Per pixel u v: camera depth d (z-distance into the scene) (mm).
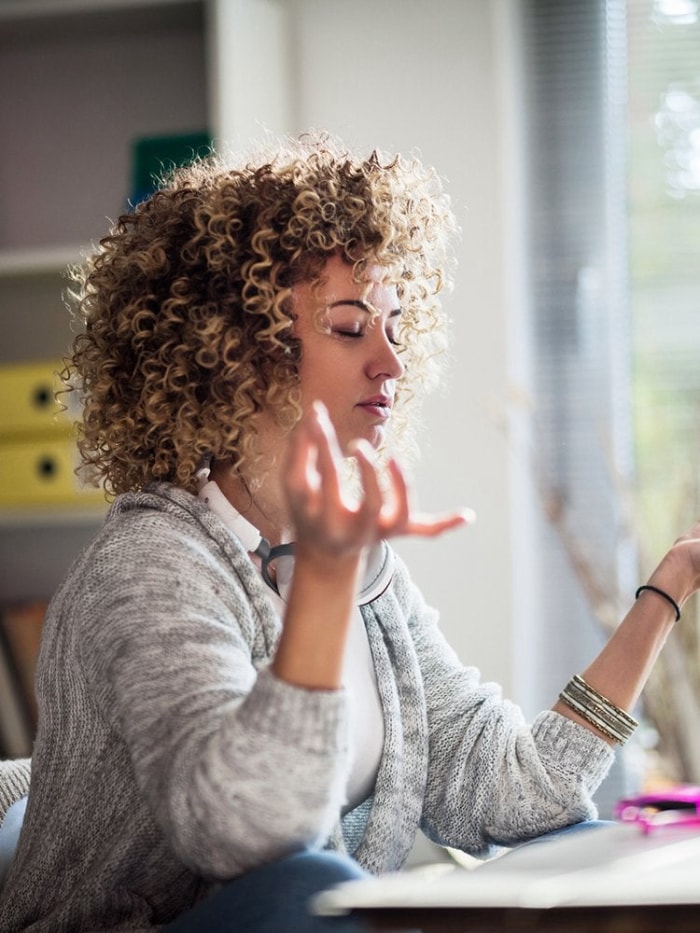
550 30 2920
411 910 757
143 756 1007
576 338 2900
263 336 1244
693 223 2859
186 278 1278
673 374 2852
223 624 1111
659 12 2875
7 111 2982
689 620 2561
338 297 1273
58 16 2814
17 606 2723
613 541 2857
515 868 887
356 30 2852
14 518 2600
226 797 917
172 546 1147
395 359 1296
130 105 2930
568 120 2916
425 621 1505
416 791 1327
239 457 1266
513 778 1366
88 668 1116
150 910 1150
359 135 2840
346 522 883
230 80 2639
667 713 2568
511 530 2750
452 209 2803
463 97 2812
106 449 1359
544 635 2893
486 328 2777
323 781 925
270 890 908
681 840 982
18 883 1175
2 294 2930
